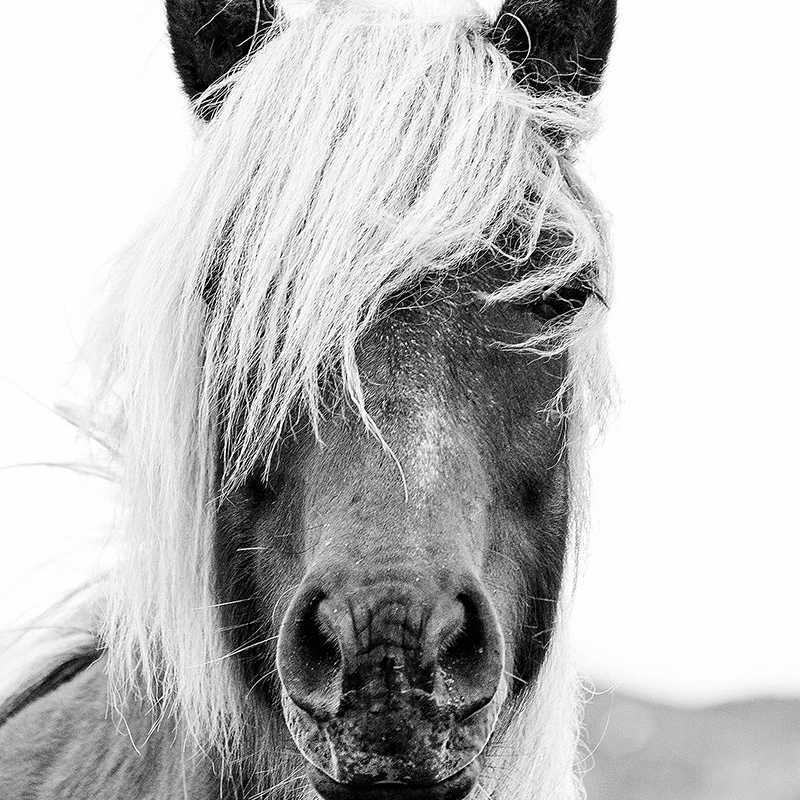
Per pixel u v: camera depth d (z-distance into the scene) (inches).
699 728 938.1
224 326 171.2
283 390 164.1
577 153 193.9
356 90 170.6
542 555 182.4
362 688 139.4
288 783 183.6
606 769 850.8
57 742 198.8
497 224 168.4
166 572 179.2
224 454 175.5
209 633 180.7
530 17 193.6
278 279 163.5
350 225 159.8
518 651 184.5
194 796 184.2
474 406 161.2
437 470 151.2
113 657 191.5
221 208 171.2
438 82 173.3
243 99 176.1
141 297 179.2
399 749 139.3
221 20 196.2
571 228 173.3
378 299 158.6
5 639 217.0
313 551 152.6
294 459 163.0
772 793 811.4
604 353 190.2
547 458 177.8
